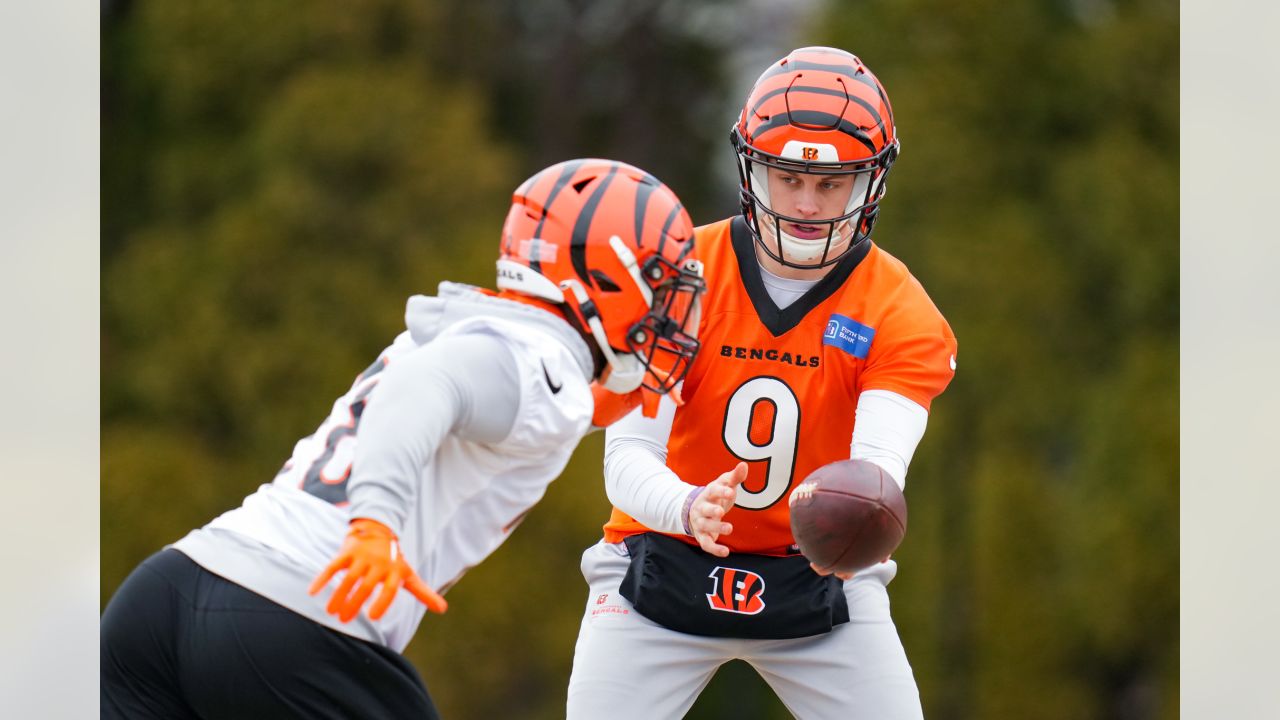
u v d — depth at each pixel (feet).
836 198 37.96
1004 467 152.97
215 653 30.17
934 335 39.04
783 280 40.06
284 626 30.17
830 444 39.73
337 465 31.55
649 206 33.27
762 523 40.27
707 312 39.93
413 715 31.42
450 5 187.21
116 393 152.56
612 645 41.60
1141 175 157.69
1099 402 153.17
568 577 142.72
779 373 39.52
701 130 223.51
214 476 147.23
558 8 214.90
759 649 41.60
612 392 36.47
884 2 162.09
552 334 32.19
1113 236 156.66
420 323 32.99
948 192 157.28
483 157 158.61
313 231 152.87
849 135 37.35
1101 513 150.61
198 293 151.74
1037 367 154.71
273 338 149.79
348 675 30.58
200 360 149.89
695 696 42.88
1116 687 153.79
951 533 153.07
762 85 38.81
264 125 157.28
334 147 153.79
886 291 39.63
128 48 163.84
